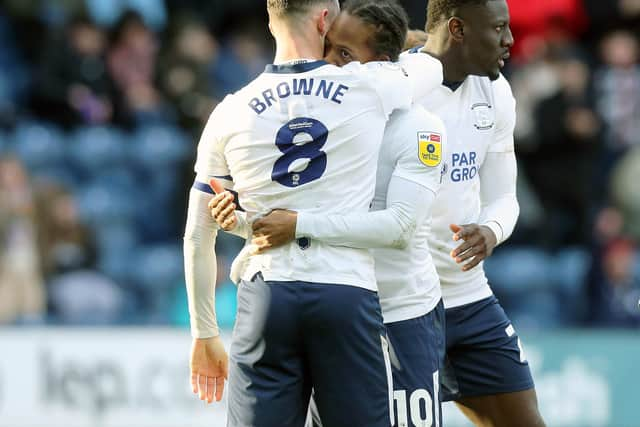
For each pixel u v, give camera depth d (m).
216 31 42.25
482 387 17.33
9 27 40.31
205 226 14.32
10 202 32.12
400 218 13.96
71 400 27.77
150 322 31.78
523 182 35.41
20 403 27.69
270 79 13.98
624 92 36.59
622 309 32.31
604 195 35.41
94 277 32.78
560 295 33.66
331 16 14.30
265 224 13.71
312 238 13.70
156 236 35.78
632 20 39.59
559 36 37.72
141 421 27.67
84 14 39.62
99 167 36.34
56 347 27.91
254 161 13.84
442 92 16.22
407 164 14.14
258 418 13.90
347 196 13.82
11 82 39.56
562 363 27.98
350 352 13.77
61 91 37.12
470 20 15.70
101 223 35.19
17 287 31.61
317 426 15.21
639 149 35.25
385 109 13.99
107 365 27.88
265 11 42.41
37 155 36.03
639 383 27.81
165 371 27.86
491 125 16.70
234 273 14.41
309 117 13.73
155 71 38.09
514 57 38.72
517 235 34.97
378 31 14.55
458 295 17.09
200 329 14.72
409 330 15.20
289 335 13.80
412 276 15.30
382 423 13.92
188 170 35.66
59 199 32.91
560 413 27.84
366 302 13.88
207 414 27.64
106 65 37.59
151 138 36.84
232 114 13.98
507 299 33.81
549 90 35.66
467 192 16.67
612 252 32.62
